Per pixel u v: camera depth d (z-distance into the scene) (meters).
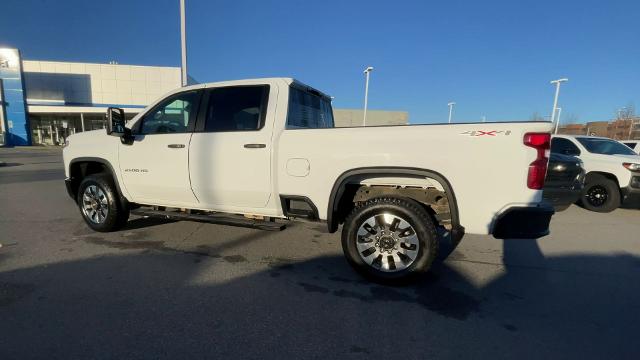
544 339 2.60
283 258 4.15
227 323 2.72
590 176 7.46
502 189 3.00
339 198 3.51
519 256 4.41
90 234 4.93
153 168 4.32
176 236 4.90
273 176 3.70
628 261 4.29
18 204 7.07
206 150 3.98
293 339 2.53
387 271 3.42
